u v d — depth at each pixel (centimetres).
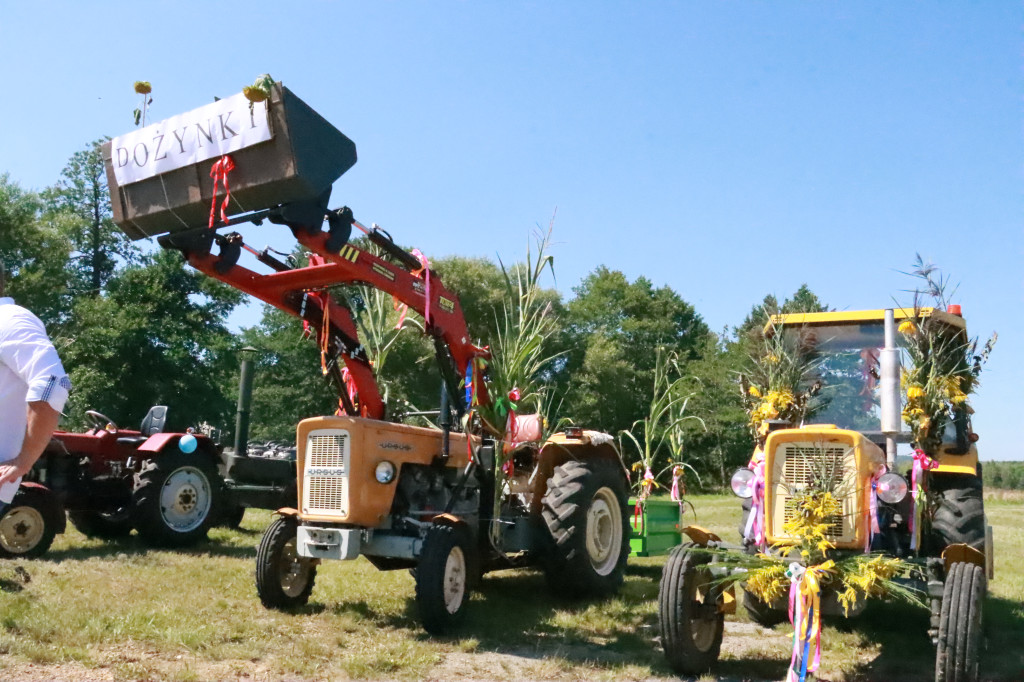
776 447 425
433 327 567
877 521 413
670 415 780
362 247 561
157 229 497
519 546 589
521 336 574
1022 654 473
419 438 568
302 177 444
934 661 459
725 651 479
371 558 575
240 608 541
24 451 229
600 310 4159
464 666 435
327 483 523
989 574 526
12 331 238
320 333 599
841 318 581
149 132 483
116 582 603
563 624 538
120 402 2795
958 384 522
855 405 566
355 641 474
